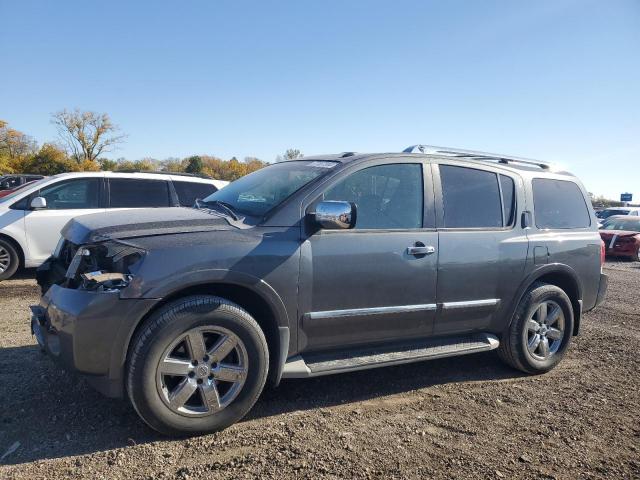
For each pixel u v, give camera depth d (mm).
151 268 2998
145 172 9148
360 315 3711
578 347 5719
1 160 61969
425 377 4539
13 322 5523
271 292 3332
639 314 7590
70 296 3039
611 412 3930
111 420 3336
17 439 3051
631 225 17906
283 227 3492
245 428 3336
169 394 3066
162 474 2760
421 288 3975
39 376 3971
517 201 4684
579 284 5023
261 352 3303
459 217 4289
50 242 8234
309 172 3943
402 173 4086
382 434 3357
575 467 3086
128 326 2945
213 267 3133
